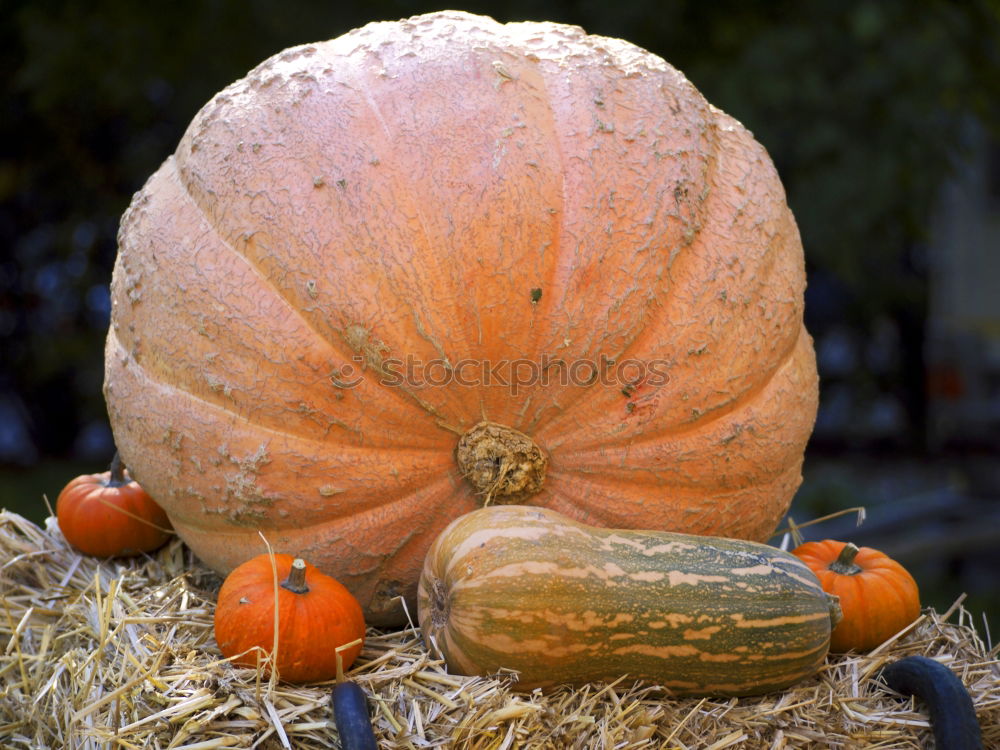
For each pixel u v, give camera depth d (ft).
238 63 19.60
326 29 18.83
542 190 6.96
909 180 18.51
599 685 6.55
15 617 8.00
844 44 18.10
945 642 7.94
